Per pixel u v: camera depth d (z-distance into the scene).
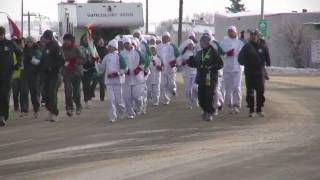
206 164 28.50
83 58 48.75
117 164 29.06
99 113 49.78
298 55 152.25
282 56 157.88
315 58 132.62
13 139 37.19
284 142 34.16
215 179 25.52
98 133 38.94
